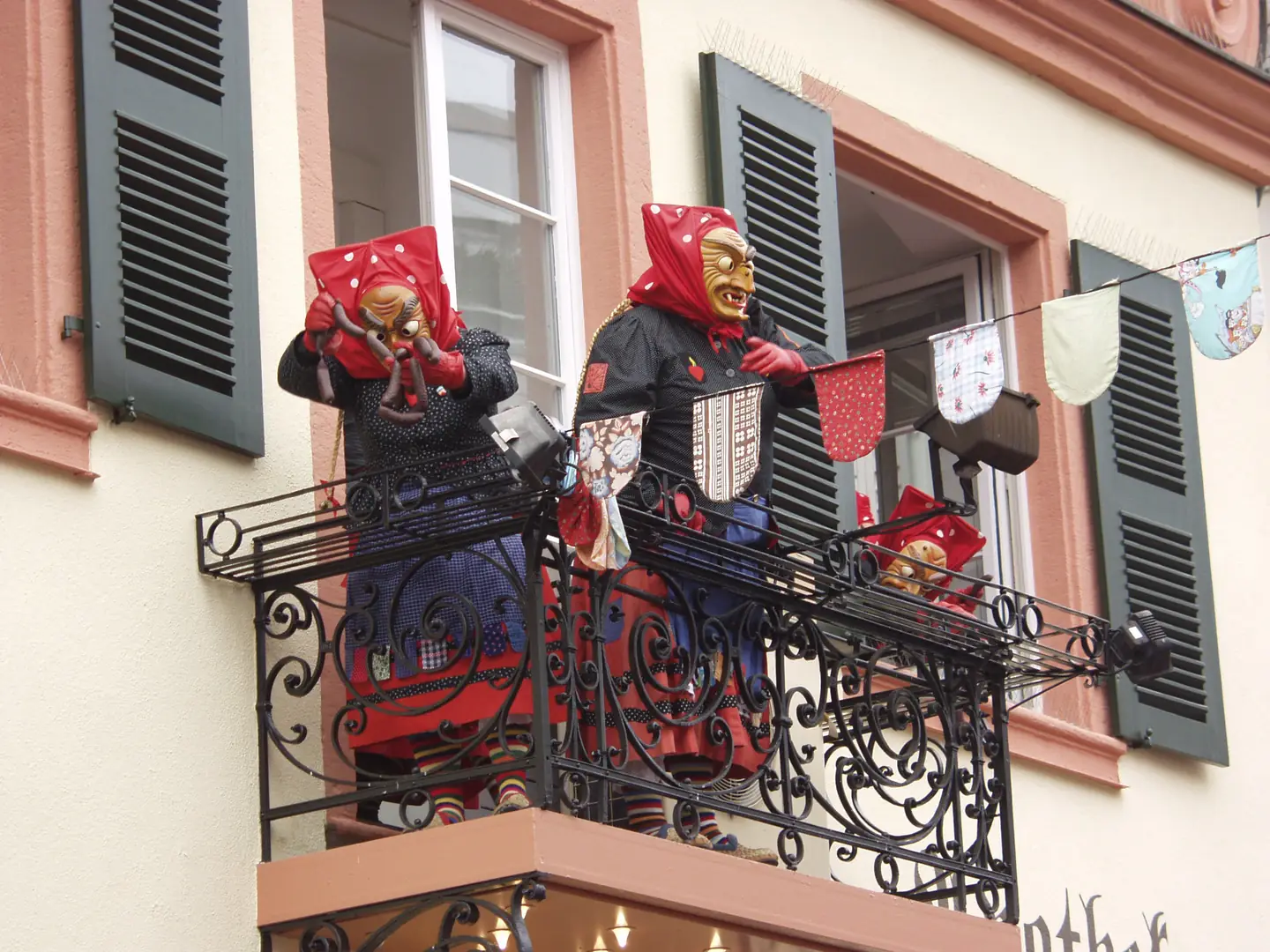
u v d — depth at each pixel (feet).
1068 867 31.71
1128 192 36.19
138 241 23.91
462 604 22.97
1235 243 37.60
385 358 23.02
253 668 23.73
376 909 22.50
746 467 22.58
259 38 25.86
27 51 23.68
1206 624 34.63
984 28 34.30
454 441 23.63
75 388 23.16
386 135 29.96
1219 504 36.06
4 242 23.39
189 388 23.77
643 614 24.17
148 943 22.29
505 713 22.75
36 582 22.35
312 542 23.11
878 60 33.09
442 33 28.78
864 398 22.53
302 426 24.86
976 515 34.37
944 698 26.84
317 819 23.80
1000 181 34.19
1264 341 37.78
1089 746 32.50
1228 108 37.37
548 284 29.07
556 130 29.48
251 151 25.12
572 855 22.17
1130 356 35.09
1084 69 35.60
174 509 23.52
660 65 30.17
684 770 24.36
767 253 30.32
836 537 24.95
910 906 25.57
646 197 29.35
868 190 33.37
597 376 24.34
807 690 25.98
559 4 29.12
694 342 24.76
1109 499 34.14
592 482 21.99
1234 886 33.91
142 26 24.56
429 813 24.47
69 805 22.07
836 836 25.08
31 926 21.57
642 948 24.73
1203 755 33.78
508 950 23.95
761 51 31.45
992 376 21.83
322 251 23.79
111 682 22.63
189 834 22.81
